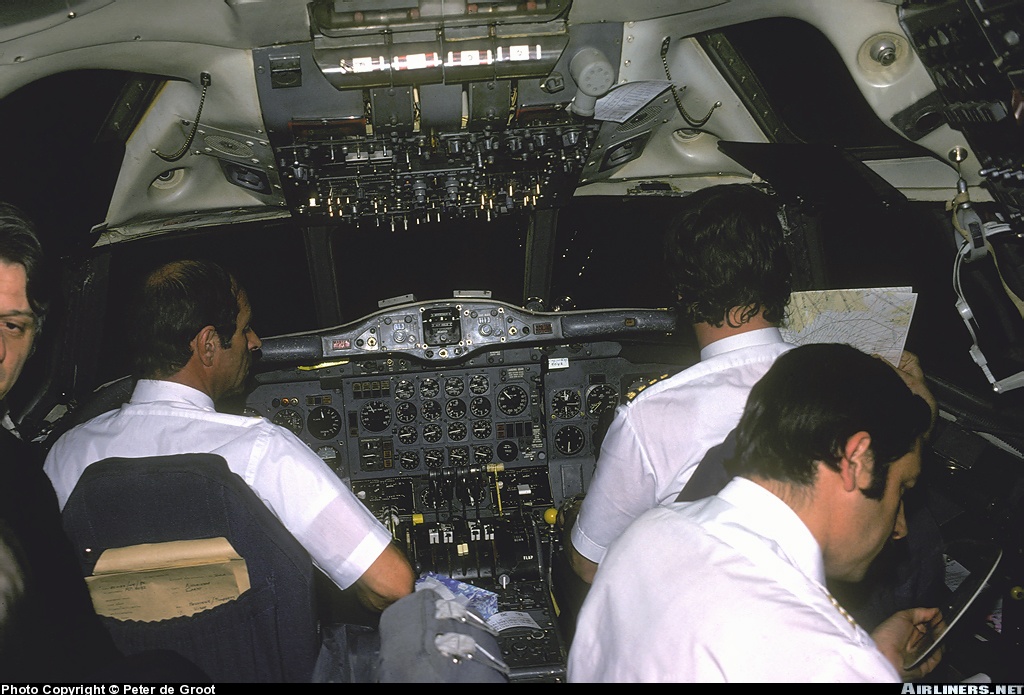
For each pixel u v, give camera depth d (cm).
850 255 362
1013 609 234
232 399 381
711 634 103
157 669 123
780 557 108
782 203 361
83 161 287
